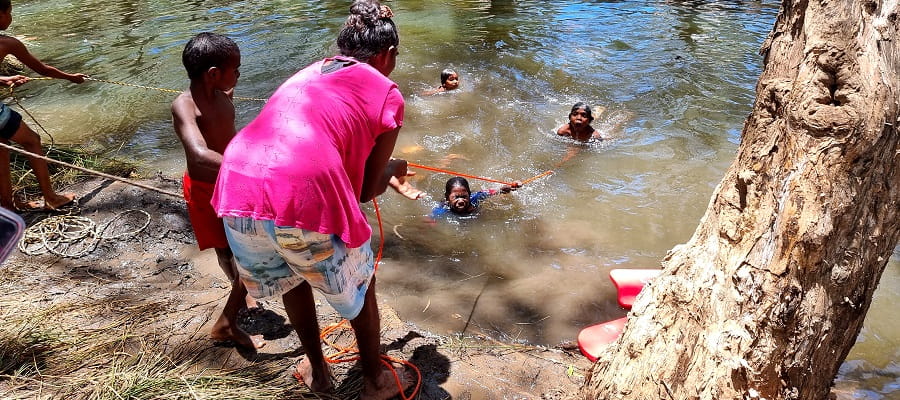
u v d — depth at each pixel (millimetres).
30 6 12492
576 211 5051
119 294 3645
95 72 8312
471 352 3266
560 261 4367
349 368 2992
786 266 1822
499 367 3135
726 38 9477
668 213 4973
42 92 7621
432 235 4734
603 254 4441
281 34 9945
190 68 2738
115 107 7137
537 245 4582
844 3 1889
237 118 6734
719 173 5578
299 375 2896
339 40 2395
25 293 3602
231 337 3139
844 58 1829
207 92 2779
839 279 1830
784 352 1852
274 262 2344
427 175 5691
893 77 1837
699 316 2051
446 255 4453
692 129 6488
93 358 3033
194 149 2625
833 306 1858
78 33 10297
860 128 1751
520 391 2955
